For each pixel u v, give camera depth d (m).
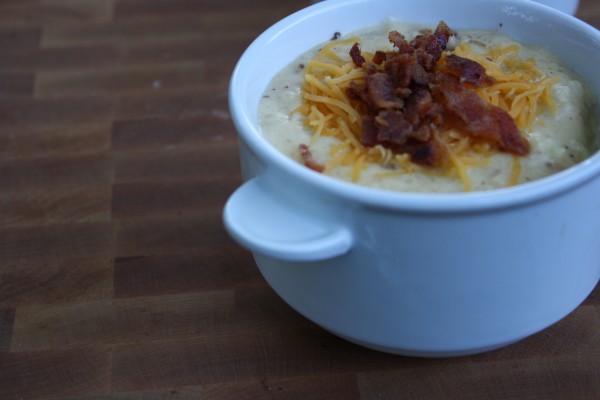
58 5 0.66
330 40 0.46
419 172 0.39
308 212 0.37
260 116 0.42
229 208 0.37
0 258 0.47
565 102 0.42
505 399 0.40
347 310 0.38
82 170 0.52
